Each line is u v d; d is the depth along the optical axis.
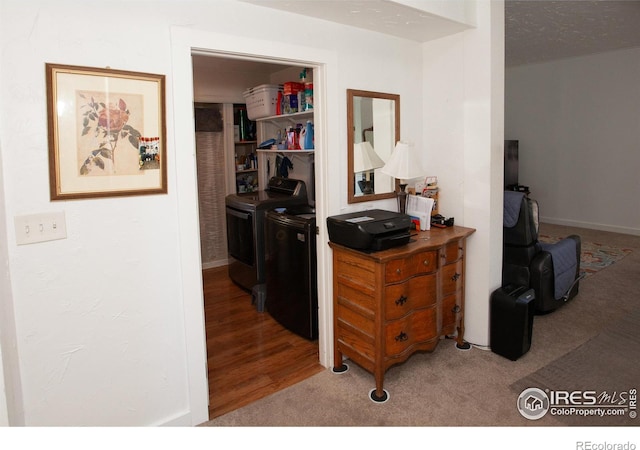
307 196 4.09
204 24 1.95
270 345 3.04
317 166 2.58
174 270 2.00
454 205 2.90
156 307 1.96
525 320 2.60
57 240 1.67
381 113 2.77
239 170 5.04
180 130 1.94
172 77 1.89
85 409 1.80
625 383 2.39
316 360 2.80
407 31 2.66
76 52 1.65
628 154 5.83
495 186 2.72
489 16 2.56
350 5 2.15
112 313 1.84
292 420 2.15
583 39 4.98
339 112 2.53
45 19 1.57
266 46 2.16
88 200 1.73
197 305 2.07
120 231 1.82
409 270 2.33
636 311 3.39
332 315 2.66
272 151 4.15
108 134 1.75
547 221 6.83
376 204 2.82
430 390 2.37
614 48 5.58
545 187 6.79
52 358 1.70
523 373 2.52
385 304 2.24
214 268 5.00
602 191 6.16
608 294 3.78
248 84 4.83
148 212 1.89
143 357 1.94
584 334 3.01
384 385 2.43
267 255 3.48
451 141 2.86
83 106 1.68
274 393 2.40
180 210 1.97
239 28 2.06
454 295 2.73
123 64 1.76
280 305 3.35
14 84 1.53
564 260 3.35
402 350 2.35
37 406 1.68
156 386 1.99
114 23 1.72
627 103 5.74
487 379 2.46
